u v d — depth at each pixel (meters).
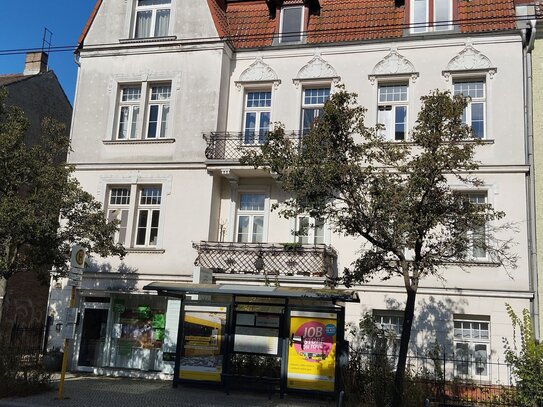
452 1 18.11
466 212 11.59
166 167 19.11
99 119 20.12
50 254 14.80
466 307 16.14
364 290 16.89
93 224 15.68
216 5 20.33
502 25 17.47
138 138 19.66
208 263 17.75
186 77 19.56
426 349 16.16
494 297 16.00
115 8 20.88
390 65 18.11
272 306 14.69
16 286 22.64
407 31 18.33
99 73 20.48
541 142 16.66
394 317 16.77
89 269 19.05
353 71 18.44
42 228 14.06
